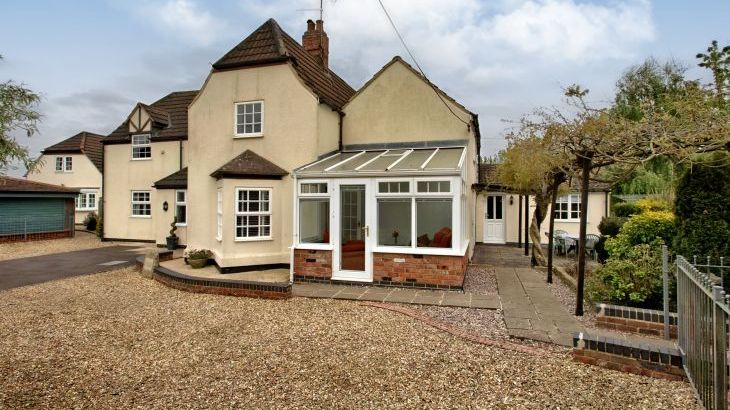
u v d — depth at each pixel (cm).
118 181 2372
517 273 1318
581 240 821
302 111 1387
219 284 1015
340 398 471
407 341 662
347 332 711
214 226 1470
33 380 536
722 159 789
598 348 549
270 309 874
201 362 591
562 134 825
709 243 805
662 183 1733
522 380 508
